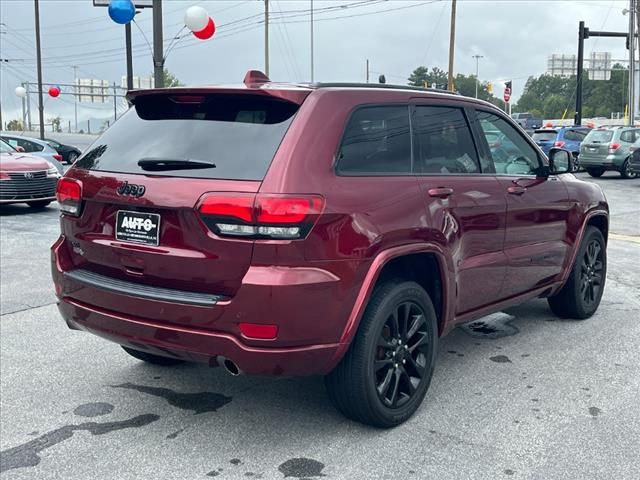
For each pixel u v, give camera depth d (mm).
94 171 3799
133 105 4152
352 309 3432
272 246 3188
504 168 4809
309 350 3324
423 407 4113
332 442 3670
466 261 4266
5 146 14211
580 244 5617
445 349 5195
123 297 3531
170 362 4895
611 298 6727
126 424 3916
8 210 13773
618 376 4609
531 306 6418
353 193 3465
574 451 3549
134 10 13883
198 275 3354
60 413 4066
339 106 3625
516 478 3283
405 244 3707
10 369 4785
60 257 3990
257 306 3191
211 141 3537
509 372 4695
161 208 3420
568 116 127875
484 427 3838
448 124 4359
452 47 32906
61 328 5758
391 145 3879
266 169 3279
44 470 3398
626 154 21188
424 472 3346
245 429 3840
